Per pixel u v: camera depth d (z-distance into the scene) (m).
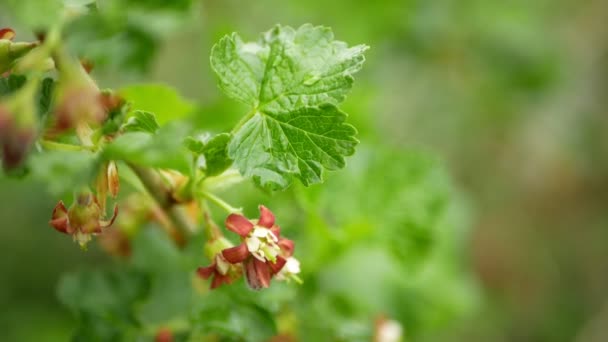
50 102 0.22
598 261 0.69
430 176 0.31
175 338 0.27
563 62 0.56
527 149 0.67
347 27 0.50
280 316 0.29
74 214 0.22
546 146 0.67
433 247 0.31
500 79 0.55
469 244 0.67
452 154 0.64
